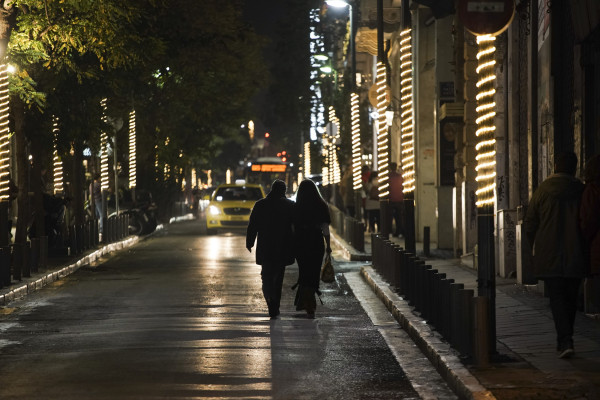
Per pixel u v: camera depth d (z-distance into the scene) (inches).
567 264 693.3
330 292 1300.4
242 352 813.9
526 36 1334.9
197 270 1648.6
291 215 1048.2
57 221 1907.0
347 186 2770.7
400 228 2336.4
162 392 649.6
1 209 1343.5
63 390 658.8
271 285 1042.1
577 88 1028.5
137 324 992.9
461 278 1309.1
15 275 1342.3
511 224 1326.3
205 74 3090.6
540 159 1203.9
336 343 864.3
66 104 1788.9
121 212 2625.5
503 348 744.3
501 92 1386.6
